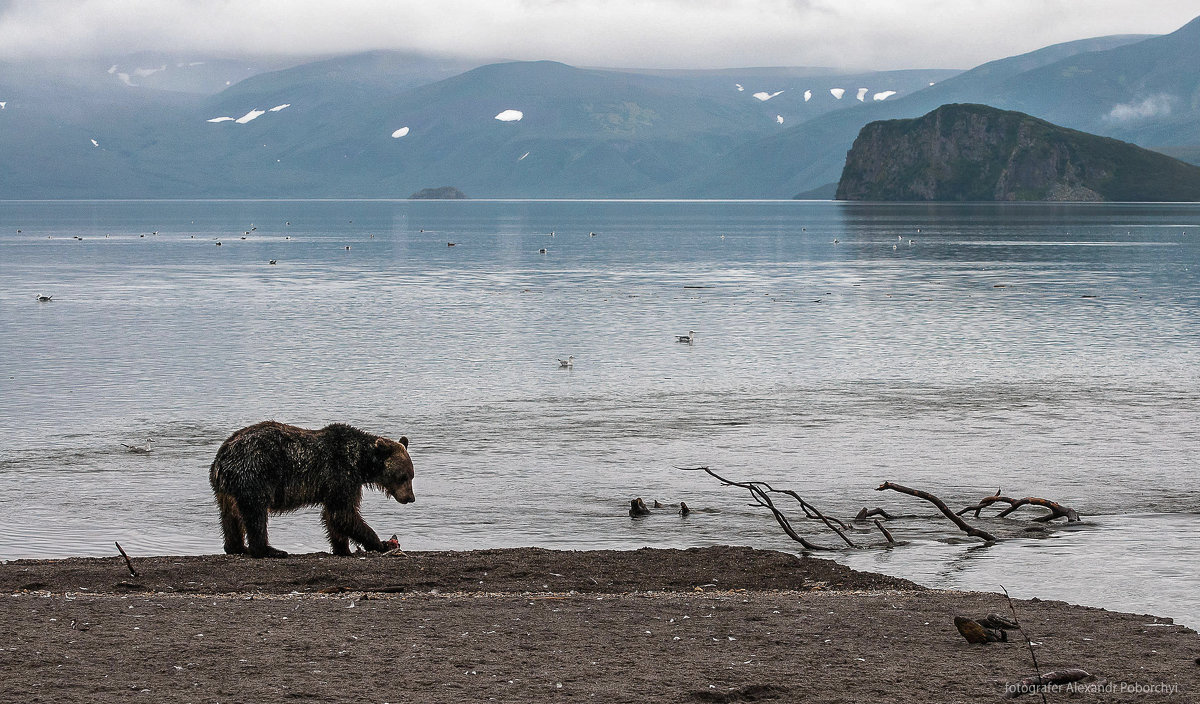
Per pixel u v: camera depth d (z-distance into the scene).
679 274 94.88
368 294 75.12
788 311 63.31
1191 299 68.00
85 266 106.69
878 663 10.54
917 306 65.31
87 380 38.56
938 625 12.16
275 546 19.19
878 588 16.00
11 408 33.19
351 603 13.07
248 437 16.83
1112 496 23.05
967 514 21.86
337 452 17.06
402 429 30.45
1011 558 18.41
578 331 53.91
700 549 18.38
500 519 21.44
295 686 9.52
